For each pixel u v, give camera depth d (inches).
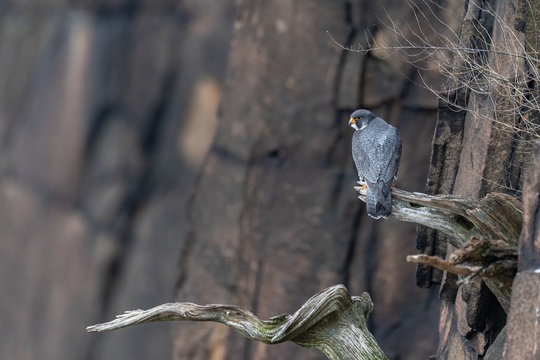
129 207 1269.7
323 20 710.5
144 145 1284.4
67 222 1282.0
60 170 1299.2
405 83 691.4
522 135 392.2
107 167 1279.5
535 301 298.4
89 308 1248.8
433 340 699.4
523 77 381.7
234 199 764.0
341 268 721.6
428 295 709.3
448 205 371.6
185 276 799.7
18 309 1299.2
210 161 788.6
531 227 309.7
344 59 707.4
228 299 765.3
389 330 718.5
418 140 700.0
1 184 1357.0
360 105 708.0
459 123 442.0
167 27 1282.0
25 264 1304.1
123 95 1288.1
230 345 761.6
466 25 432.1
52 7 1366.9
